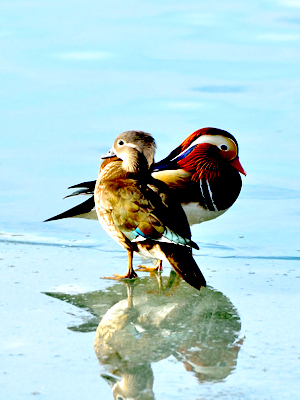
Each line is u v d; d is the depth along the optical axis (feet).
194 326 23.99
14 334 23.00
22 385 19.54
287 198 41.09
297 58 63.10
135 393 19.20
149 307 25.95
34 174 43.34
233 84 57.21
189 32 69.21
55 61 61.93
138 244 28.99
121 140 31.40
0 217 38.17
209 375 20.11
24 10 75.05
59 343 22.31
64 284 28.63
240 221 38.22
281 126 49.60
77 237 36.01
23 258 32.17
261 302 26.45
